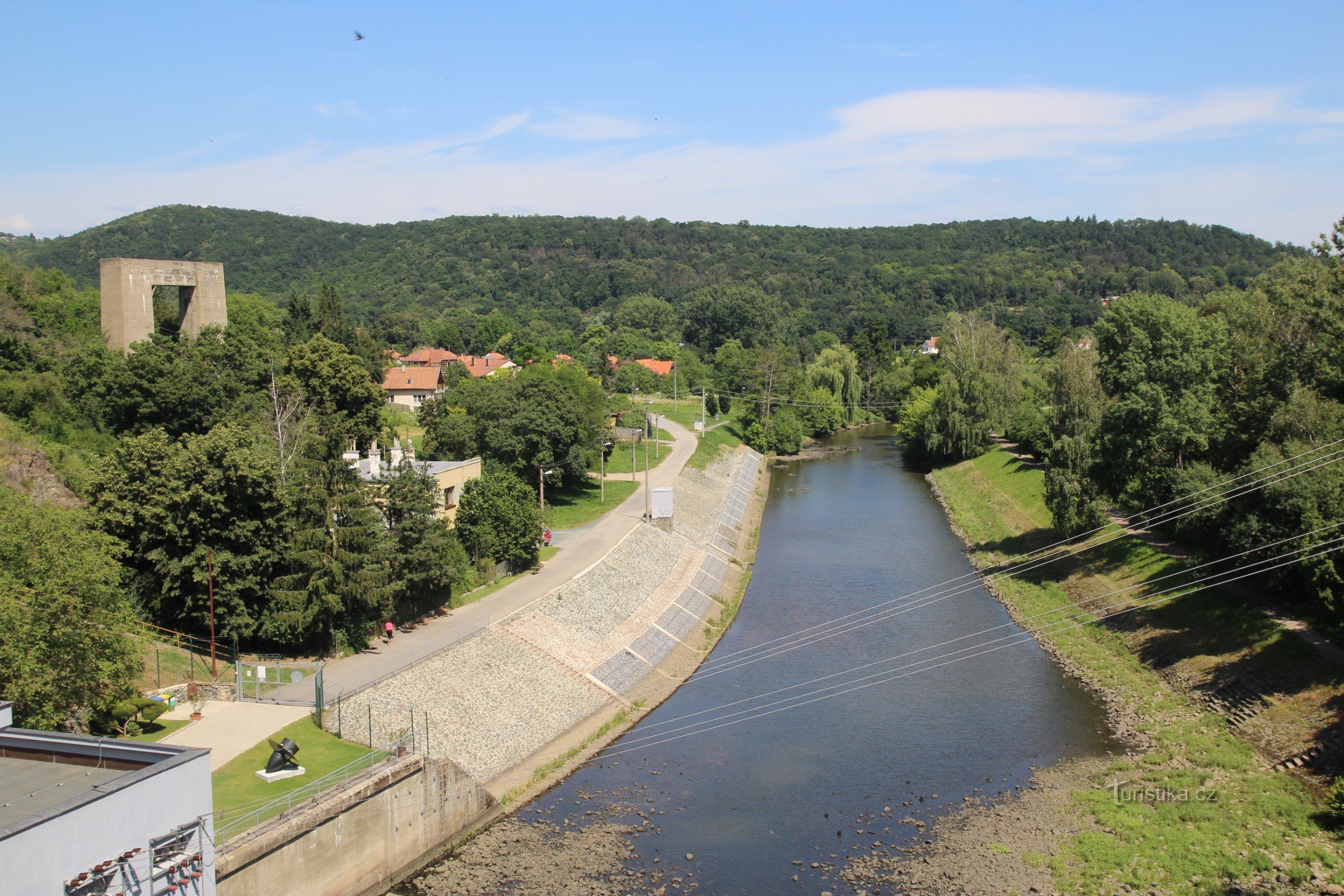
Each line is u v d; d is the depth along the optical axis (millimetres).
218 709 46625
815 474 142375
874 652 67312
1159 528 77000
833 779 48750
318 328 126188
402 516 61500
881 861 41031
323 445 61500
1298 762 46281
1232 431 68250
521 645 60000
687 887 39188
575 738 53531
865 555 93625
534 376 104250
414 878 40250
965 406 132250
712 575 85625
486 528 71938
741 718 56625
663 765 50750
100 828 26125
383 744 44750
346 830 37156
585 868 40750
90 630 39688
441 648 55531
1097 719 55250
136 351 84875
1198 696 55406
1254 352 72500
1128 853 40500
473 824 44344
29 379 73062
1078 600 73375
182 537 51375
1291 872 38188
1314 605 57562
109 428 77125
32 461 60531
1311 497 56438
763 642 70125
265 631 52156
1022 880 39250
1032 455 120562
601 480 107188
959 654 66438
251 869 32906
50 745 30172
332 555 53656
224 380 83438
